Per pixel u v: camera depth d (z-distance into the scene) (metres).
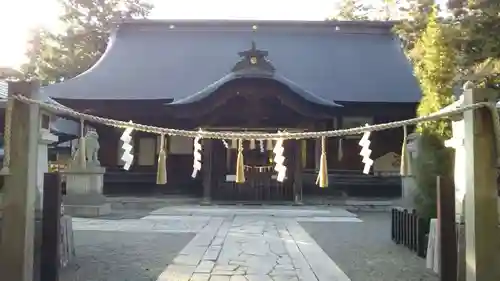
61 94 17.84
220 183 17.08
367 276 6.29
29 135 4.80
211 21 23.17
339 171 17.64
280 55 21.53
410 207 8.87
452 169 7.59
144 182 17.73
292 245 8.59
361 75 20.17
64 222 6.87
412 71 20.33
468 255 4.85
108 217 13.23
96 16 32.72
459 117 5.57
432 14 9.35
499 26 12.70
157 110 18.05
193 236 9.72
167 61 21.16
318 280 6.00
